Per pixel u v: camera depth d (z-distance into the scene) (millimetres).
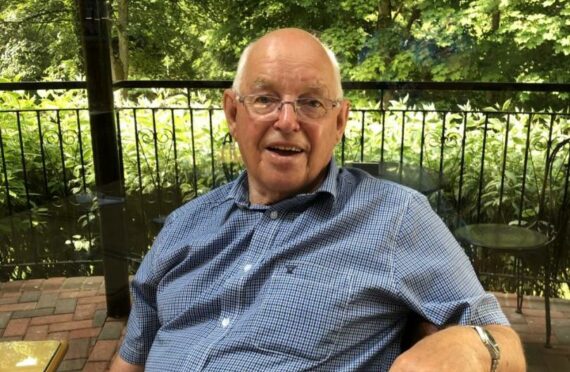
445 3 2891
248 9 2877
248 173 1236
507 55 2920
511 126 2957
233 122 1247
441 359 869
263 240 1144
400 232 1083
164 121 3121
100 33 2498
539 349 2039
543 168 2832
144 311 1317
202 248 1217
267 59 1139
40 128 3074
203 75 2914
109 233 2605
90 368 2227
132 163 2973
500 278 2447
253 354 1040
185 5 2846
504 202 2760
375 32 2924
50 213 3033
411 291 1054
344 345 1037
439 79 2932
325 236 1103
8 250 3070
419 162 2842
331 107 1159
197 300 1175
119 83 2727
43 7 2703
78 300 2750
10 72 2889
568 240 2523
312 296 1046
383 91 2936
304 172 1159
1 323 2572
